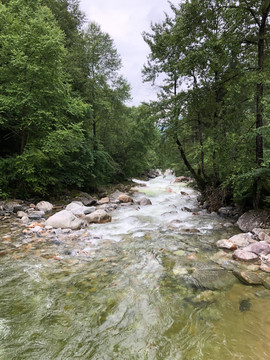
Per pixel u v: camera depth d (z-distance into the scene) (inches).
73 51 631.8
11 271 175.6
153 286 160.4
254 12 290.2
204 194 494.0
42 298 142.8
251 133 284.5
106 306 136.6
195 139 528.1
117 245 243.9
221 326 118.7
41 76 386.3
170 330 116.6
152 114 486.3
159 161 538.0
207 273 178.7
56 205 444.8
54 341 108.5
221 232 292.7
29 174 412.2
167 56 444.8
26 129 430.6
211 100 373.1
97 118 721.0
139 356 100.2
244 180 298.8
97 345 106.7
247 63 327.3
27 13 406.3
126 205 504.1
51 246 231.8
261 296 145.6
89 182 632.4
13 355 99.5
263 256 200.5
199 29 338.3
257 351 101.5
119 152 916.6
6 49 383.9
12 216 333.4
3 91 389.1
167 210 454.9
